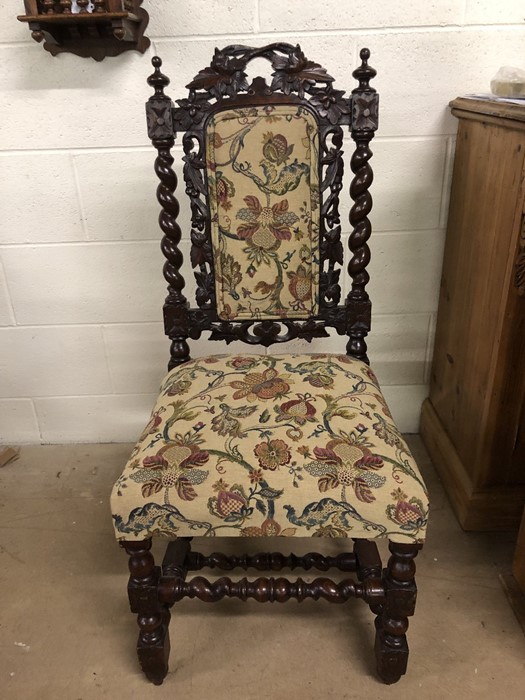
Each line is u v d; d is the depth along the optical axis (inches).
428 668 42.8
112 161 57.2
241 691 41.7
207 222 45.1
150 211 59.2
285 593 39.7
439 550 52.9
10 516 58.7
